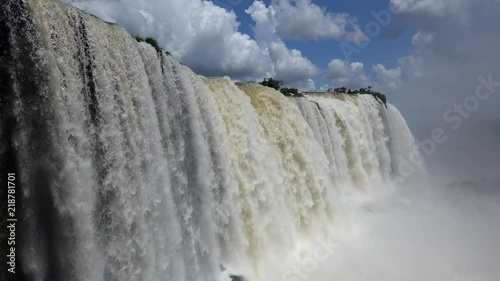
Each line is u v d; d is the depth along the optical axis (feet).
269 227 65.10
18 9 37.14
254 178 64.90
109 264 42.68
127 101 45.98
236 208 60.13
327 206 80.38
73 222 39.83
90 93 42.11
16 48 37.14
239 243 59.21
